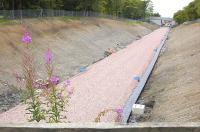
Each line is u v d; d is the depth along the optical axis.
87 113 18.64
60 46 43.09
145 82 25.50
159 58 41.16
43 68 30.66
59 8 78.12
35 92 9.00
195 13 118.00
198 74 22.06
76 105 20.12
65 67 34.78
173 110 16.45
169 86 22.02
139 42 72.88
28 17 50.78
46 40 42.72
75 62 38.84
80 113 18.56
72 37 51.22
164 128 4.22
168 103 18.08
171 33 96.94
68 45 46.03
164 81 24.66
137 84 26.14
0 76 25.08
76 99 21.64
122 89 25.05
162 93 21.03
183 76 23.39
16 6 60.62
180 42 54.28
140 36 93.25
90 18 79.00
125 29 90.50
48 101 9.49
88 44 52.44
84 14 80.06
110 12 125.06
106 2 117.81
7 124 4.47
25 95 9.23
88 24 69.19
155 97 20.73
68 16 68.31
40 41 40.75
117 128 4.28
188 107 15.80
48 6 69.50
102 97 22.42
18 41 36.03
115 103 20.97
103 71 33.84
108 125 4.36
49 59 9.68
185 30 82.19
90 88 25.23
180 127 4.20
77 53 43.94
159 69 31.08
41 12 54.84
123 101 21.48
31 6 62.78
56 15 62.56
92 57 44.88
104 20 86.56
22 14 49.38
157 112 17.42
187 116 14.83
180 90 19.70
